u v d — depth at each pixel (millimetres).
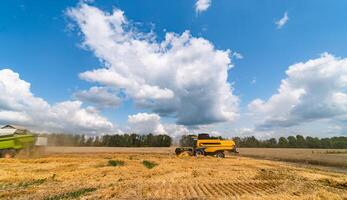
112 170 21766
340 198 12914
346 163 34031
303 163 36812
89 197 12258
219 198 12430
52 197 12234
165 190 14289
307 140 131625
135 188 14711
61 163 26688
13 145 32125
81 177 18234
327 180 18453
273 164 31969
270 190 14789
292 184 16781
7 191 13391
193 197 12586
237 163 31172
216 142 40594
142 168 23859
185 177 19172
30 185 15312
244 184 16609
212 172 21938
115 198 12273
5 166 23516
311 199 12555
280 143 133125
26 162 27125
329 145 129875
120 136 118625
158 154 45656
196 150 40219
